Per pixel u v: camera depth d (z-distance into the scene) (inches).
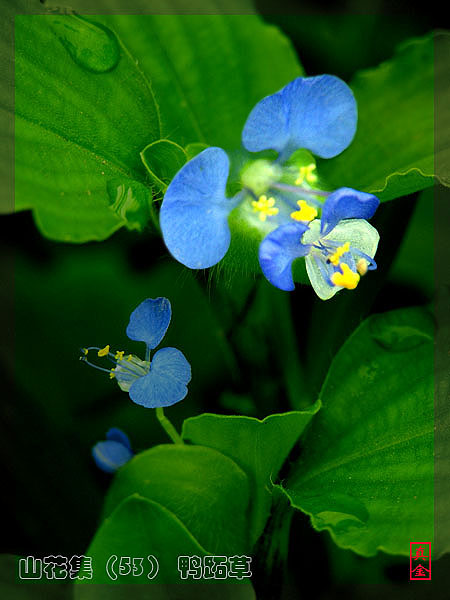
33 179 3.1
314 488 3.3
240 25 3.6
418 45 3.7
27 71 3.2
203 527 3.2
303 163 3.3
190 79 3.6
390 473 3.2
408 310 3.5
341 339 3.7
